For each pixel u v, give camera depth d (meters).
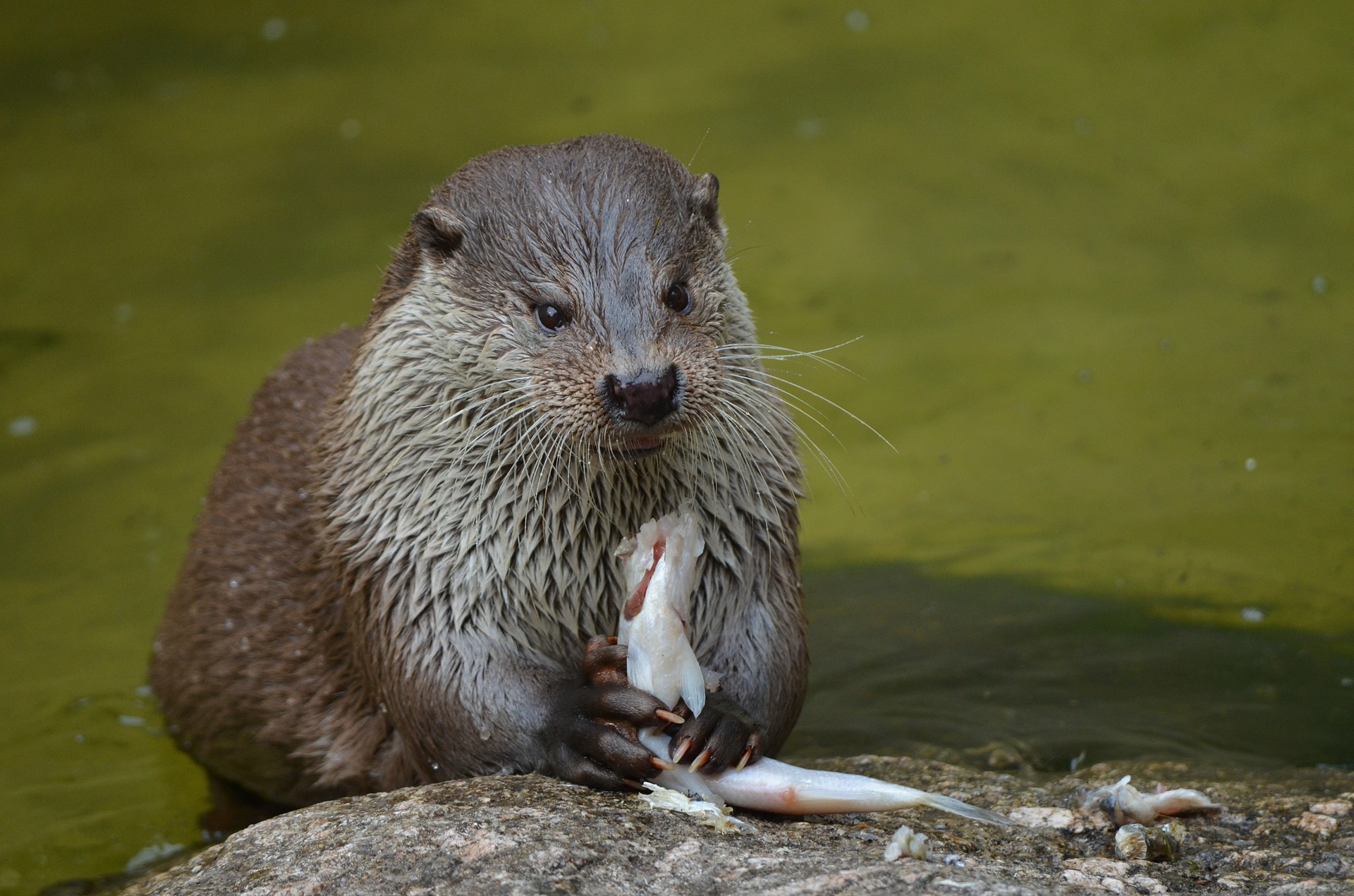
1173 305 14.79
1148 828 5.91
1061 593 10.04
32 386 14.04
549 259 6.80
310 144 19.64
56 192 18.55
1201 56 20.67
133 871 7.71
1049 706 8.46
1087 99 19.77
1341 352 13.56
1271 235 16.08
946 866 5.09
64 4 25.22
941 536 11.16
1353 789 6.80
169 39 23.75
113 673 9.98
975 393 13.50
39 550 11.57
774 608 7.09
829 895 4.82
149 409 13.62
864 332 14.60
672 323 6.71
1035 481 11.88
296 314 15.18
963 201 17.34
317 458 7.80
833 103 20.03
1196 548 10.52
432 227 7.09
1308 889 5.14
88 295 15.95
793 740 8.20
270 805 8.50
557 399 6.56
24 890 7.47
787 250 16.36
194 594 9.04
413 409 7.02
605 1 24.41
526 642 6.94
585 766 6.30
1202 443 12.23
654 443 6.50
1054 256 15.95
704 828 5.62
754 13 23.42
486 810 5.74
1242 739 7.91
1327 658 8.87
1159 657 9.00
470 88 21.17
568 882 5.09
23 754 9.03
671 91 20.69
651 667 6.18
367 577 7.11
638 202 6.94
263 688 8.39
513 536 6.86
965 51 21.41
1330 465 11.65
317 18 24.41
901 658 9.22
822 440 12.91
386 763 7.69
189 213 17.83
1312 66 20.00
